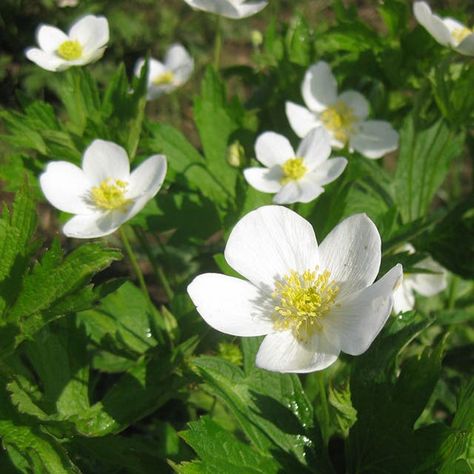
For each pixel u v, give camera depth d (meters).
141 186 0.21
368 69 0.28
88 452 0.19
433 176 0.26
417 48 0.26
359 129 0.27
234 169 0.26
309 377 0.23
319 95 0.27
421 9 0.23
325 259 0.17
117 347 0.22
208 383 0.17
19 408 0.17
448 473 0.15
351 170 0.24
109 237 0.34
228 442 0.16
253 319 0.16
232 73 0.31
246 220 0.16
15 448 0.18
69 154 0.24
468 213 0.28
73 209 0.21
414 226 0.22
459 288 0.30
